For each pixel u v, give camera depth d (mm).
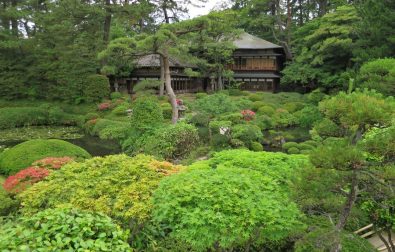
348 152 4496
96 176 6207
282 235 5016
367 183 5145
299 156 7469
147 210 5258
